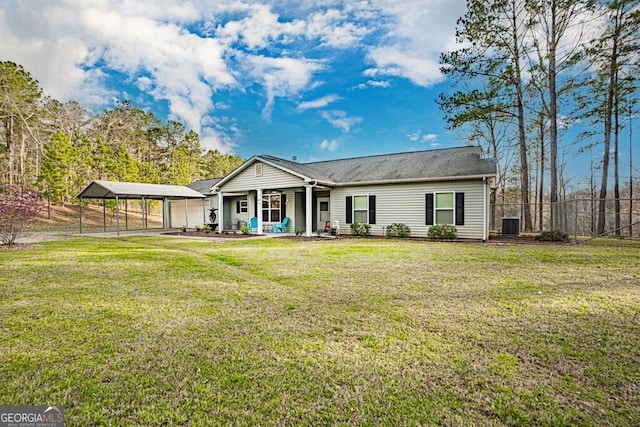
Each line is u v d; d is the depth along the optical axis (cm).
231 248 1035
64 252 937
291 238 1351
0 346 297
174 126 3878
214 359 274
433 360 271
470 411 205
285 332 332
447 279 557
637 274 581
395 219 1383
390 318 370
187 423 195
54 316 378
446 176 1238
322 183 1397
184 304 427
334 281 553
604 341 306
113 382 239
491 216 1839
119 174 2798
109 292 486
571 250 901
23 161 2766
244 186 1611
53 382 239
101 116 3566
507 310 394
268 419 199
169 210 2273
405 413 204
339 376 247
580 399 217
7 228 1092
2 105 2377
